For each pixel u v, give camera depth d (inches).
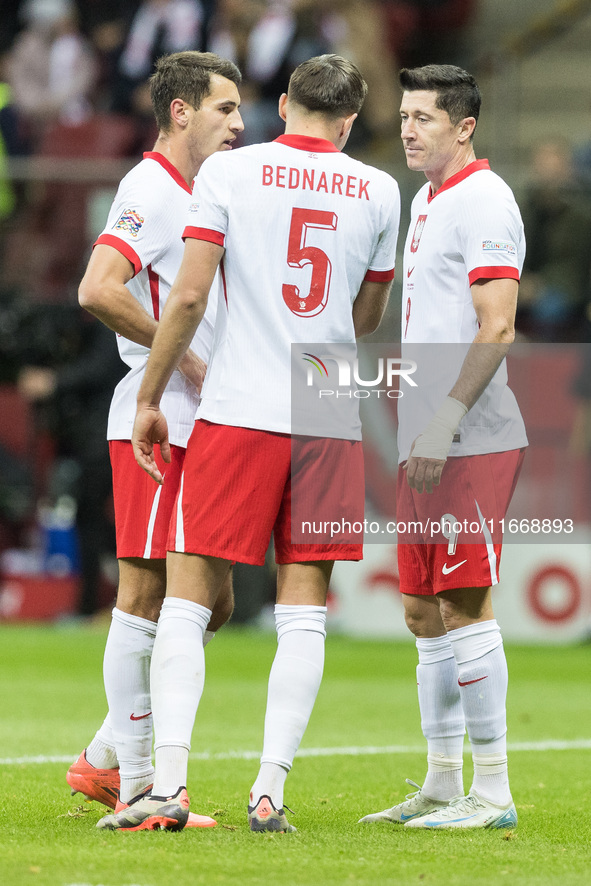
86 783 567.2
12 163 1795.0
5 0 2358.5
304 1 1893.5
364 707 1006.4
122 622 546.6
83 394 1521.9
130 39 2032.5
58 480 1595.7
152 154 572.4
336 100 528.4
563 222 1667.1
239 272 513.0
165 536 542.6
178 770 497.7
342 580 1528.1
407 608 561.3
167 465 544.4
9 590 1585.9
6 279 1676.9
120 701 541.3
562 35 2269.9
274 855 445.7
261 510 510.3
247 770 700.0
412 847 473.1
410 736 862.5
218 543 506.0
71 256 1684.3
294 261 514.6
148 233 552.4
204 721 914.1
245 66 1881.2
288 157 518.3
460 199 528.1
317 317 518.0
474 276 518.9
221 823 528.7
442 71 536.4
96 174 1702.8
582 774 708.7
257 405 510.0
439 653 558.3
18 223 1701.5
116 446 555.8
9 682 1093.8
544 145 1833.2
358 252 527.5
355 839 488.7
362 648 1414.9
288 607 522.0
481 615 530.9
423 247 541.0
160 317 546.6
